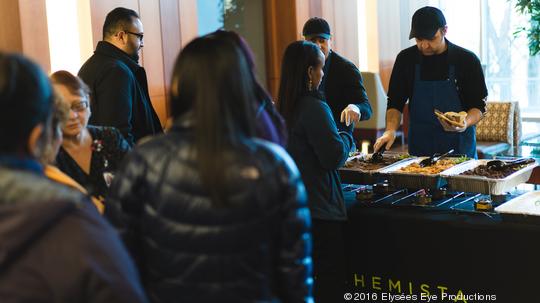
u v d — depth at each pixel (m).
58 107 1.96
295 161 3.07
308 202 3.09
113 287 1.18
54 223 1.17
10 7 4.11
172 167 1.58
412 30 3.70
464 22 7.97
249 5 6.38
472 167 3.42
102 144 2.39
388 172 3.38
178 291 1.59
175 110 1.68
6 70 1.21
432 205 3.26
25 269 1.14
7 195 1.19
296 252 1.63
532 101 7.87
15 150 1.24
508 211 2.93
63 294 1.15
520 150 5.95
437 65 3.82
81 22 4.65
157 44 5.24
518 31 7.28
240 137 1.58
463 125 3.51
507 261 2.96
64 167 2.32
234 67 1.59
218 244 1.55
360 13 7.41
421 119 3.91
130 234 1.65
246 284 1.58
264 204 1.57
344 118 3.56
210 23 6.08
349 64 4.03
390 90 4.01
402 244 3.23
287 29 6.45
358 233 3.35
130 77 3.56
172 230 1.57
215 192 1.52
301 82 3.01
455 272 3.11
